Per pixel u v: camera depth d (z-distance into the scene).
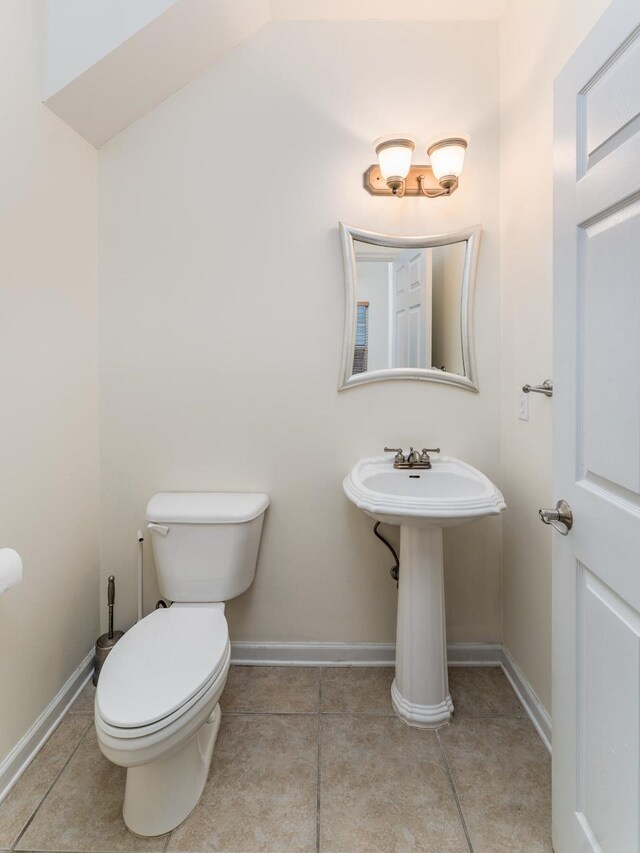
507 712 1.59
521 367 1.62
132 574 1.85
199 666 1.21
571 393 0.97
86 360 1.72
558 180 1.00
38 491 1.45
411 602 1.54
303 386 1.80
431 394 1.80
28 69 1.38
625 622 0.81
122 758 1.03
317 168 1.76
